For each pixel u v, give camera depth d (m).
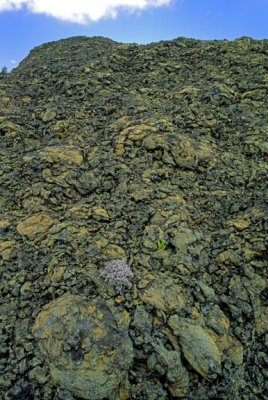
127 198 11.16
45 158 13.03
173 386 6.77
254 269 9.14
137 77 21.06
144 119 15.06
